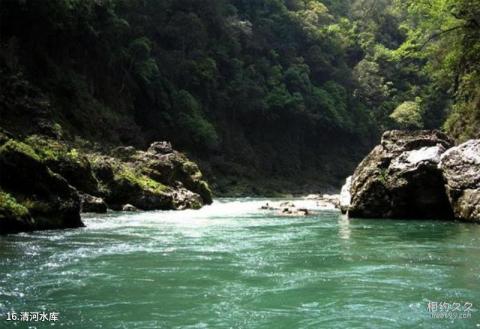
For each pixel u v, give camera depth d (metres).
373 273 9.35
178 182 26.98
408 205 19.17
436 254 11.30
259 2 70.50
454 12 30.95
